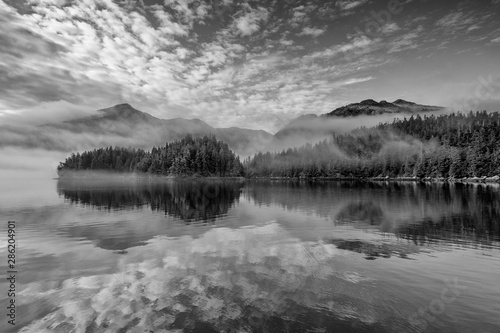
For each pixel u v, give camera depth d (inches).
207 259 741.9
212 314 449.1
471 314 444.1
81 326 420.8
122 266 687.7
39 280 603.2
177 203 2140.7
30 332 409.4
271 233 1063.0
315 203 2105.1
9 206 1926.7
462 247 847.7
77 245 893.2
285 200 2338.8
